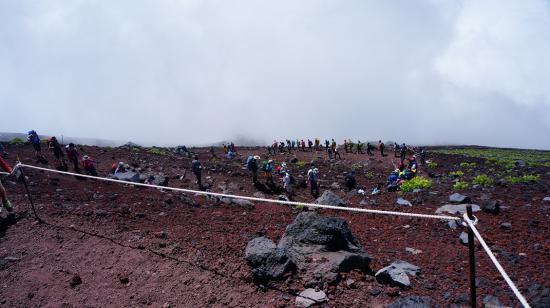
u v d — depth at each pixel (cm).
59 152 2025
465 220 439
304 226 779
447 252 829
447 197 1570
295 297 603
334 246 726
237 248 785
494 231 996
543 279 669
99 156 2614
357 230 1024
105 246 802
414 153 4472
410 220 1145
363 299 595
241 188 2189
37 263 739
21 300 628
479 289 626
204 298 615
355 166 3519
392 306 553
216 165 2944
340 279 647
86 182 1584
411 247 864
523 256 795
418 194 1678
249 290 629
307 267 676
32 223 918
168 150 4197
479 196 1540
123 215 1009
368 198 1722
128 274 694
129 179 1748
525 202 1377
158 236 848
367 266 709
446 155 4738
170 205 1215
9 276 695
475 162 3894
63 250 789
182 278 675
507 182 1856
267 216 1154
